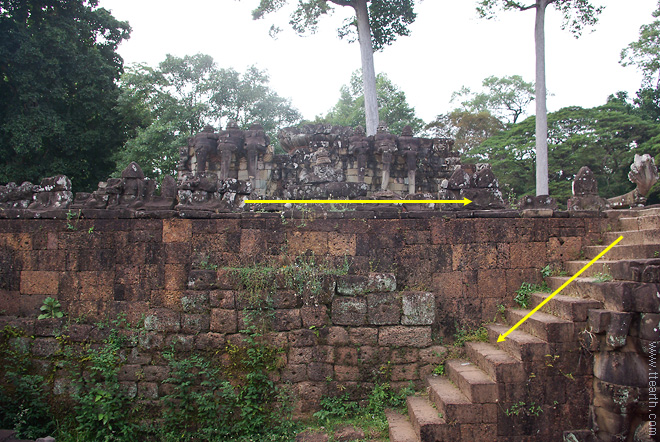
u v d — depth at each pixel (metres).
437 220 7.60
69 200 8.02
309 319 6.91
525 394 5.80
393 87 36.78
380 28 25.27
